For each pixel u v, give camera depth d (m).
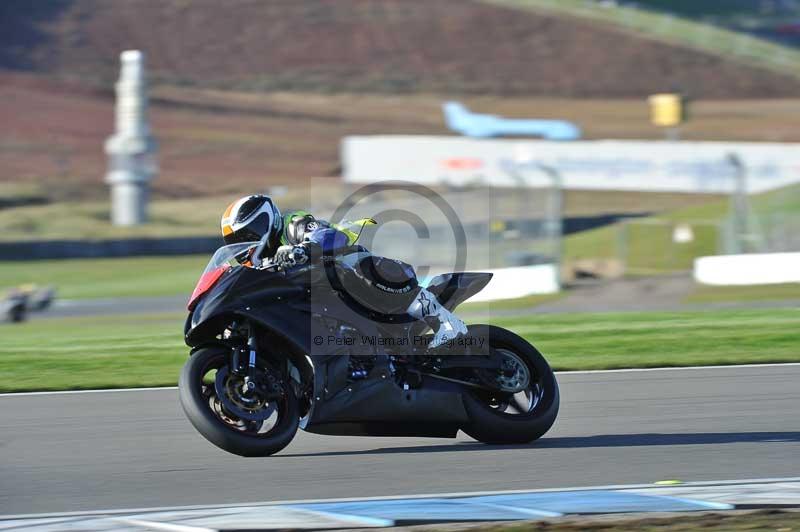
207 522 16.19
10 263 115.75
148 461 21.56
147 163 137.88
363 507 17.30
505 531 15.82
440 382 22.12
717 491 18.28
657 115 122.12
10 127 178.38
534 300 68.44
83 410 27.98
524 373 22.83
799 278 69.19
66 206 145.12
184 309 80.94
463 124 152.75
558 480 19.70
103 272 111.06
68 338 48.44
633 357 37.91
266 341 21.23
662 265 79.19
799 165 83.50
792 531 15.73
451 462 21.31
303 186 161.00
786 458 21.36
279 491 18.98
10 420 26.64
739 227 77.50
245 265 21.11
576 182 84.81
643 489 18.66
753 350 39.28
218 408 21.58
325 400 21.03
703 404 28.05
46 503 18.27
